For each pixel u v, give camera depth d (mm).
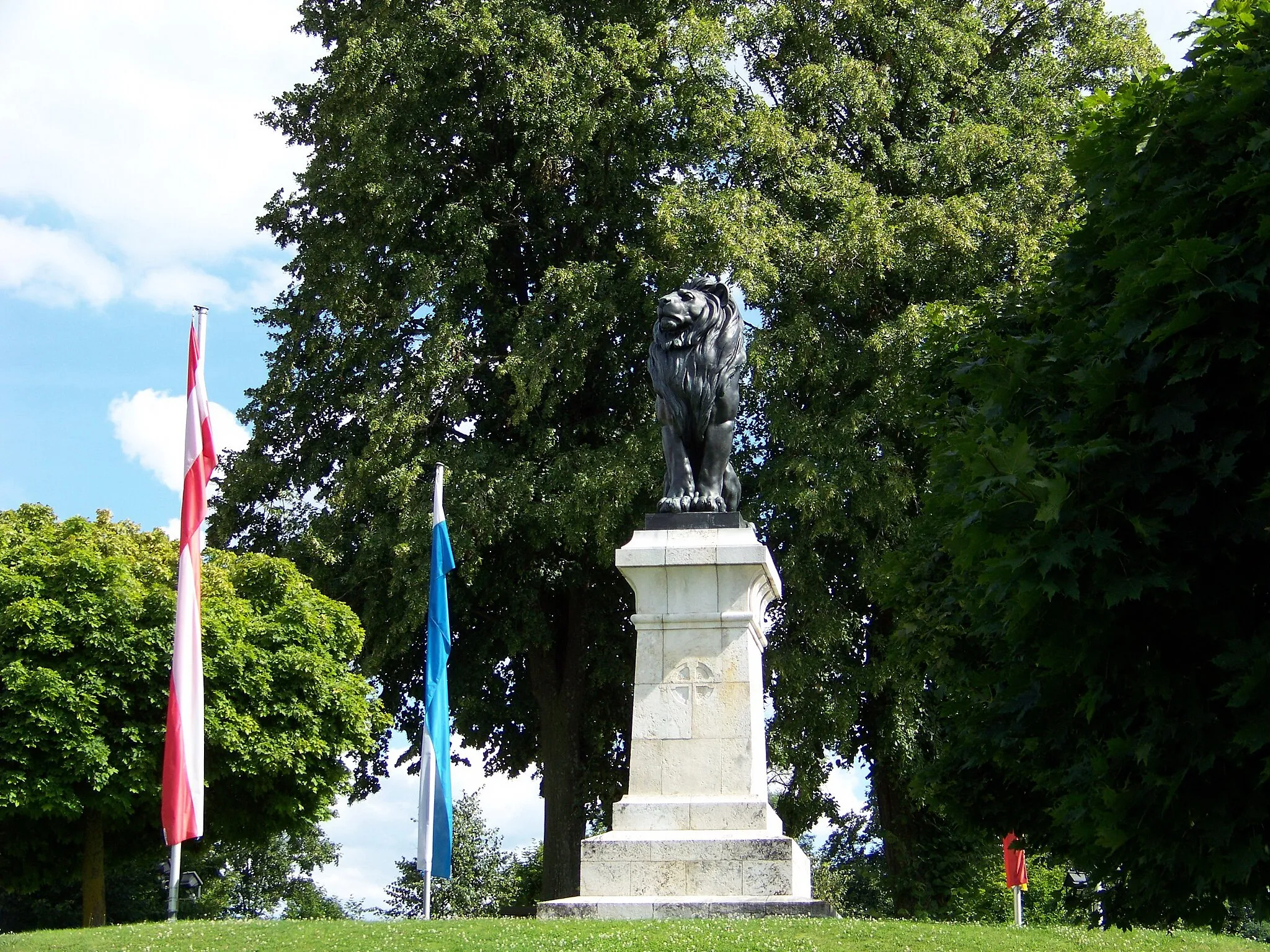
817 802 24594
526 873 39156
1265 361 9680
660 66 26250
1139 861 10328
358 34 26016
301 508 26500
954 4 27453
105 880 35062
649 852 12961
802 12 26828
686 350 15141
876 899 37219
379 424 23859
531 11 25828
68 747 21891
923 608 14523
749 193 24516
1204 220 10234
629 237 27266
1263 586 9883
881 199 24625
